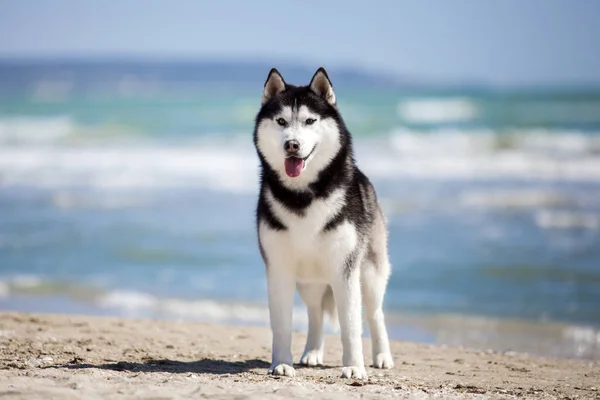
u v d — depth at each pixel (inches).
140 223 591.2
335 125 212.2
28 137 1133.7
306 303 243.6
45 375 185.2
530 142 1049.5
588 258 471.5
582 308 378.6
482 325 354.6
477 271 446.9
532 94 1947.6
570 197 672.4
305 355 243.4
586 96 1825.8
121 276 446.0
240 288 422.3
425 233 548.1
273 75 221.8
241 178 800.3
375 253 234.5
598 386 219.0
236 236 548.1
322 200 205.6
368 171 846.5
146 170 848.3
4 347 245.3
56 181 788.0
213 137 1136.8
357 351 215.0
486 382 221.0
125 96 1977.1
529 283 423.2
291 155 200.8
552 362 270.2
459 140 1080.2
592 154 943.7
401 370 240.1
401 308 384.8
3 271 455.2
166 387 171.5
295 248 208.5
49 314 323.3
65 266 467.2
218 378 196.5
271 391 172.1
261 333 305.4
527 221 581.6
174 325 311.3
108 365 219.3
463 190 721.0
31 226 580.4
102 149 1006.4
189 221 598.9
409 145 1044.5
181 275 448.8
